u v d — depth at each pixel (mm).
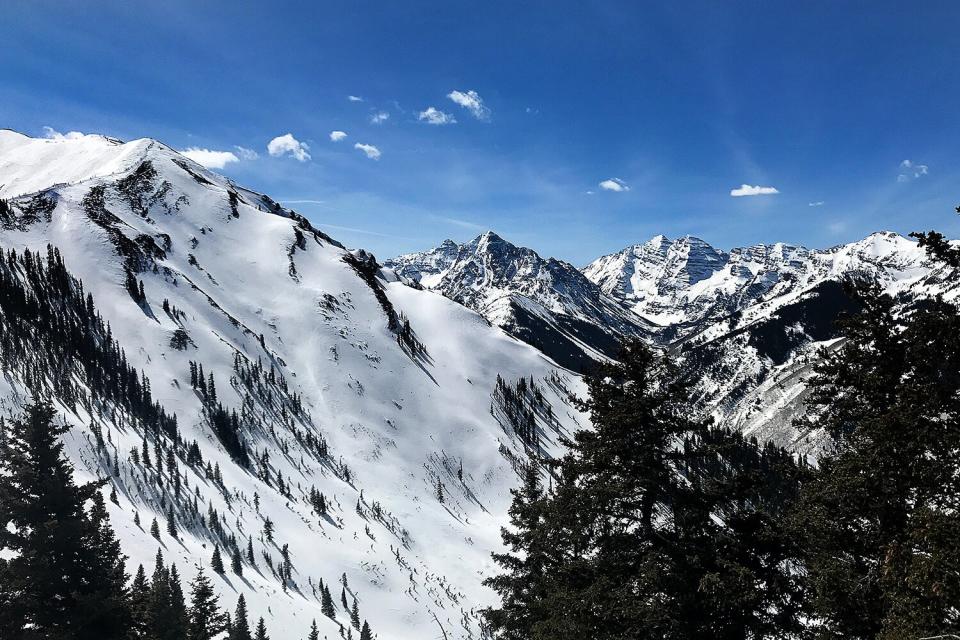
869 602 14234
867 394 15102
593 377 17219
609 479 16391
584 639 15125
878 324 15039
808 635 15242
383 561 195375
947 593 11250
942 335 13406
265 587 151875
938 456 12953
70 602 19484
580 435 17453
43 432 20062
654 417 16250
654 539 16016
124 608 20281
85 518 20281
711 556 15109
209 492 196875
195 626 39031
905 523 14008
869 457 14039
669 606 15094
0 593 18734
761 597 14539
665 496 16078
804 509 15633
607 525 16688
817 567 14906
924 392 13211
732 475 15523
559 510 17016
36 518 19625
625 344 16719
